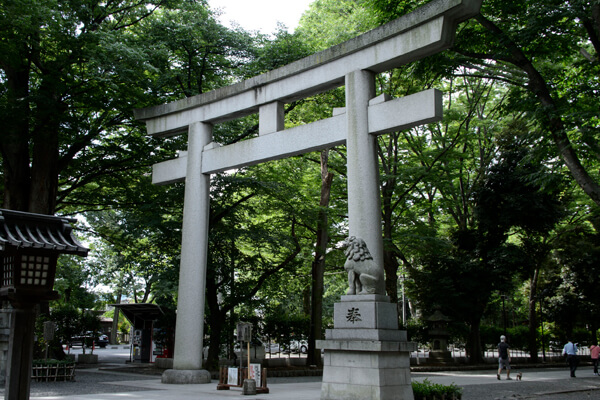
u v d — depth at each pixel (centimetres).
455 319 2988
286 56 2066
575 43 1802
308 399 1183
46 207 1997
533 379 1992
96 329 2856
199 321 1592
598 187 1552
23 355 616
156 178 1812
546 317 3553
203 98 1712
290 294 2745
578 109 1745
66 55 1792
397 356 1095
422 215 3039
